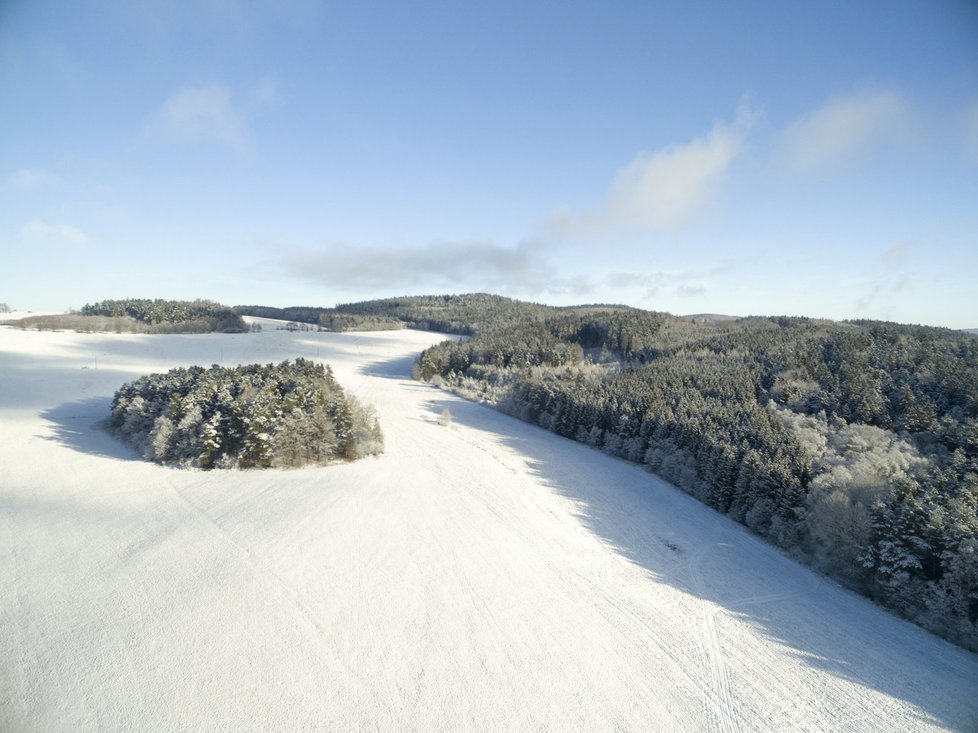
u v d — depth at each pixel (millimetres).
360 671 22578
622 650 25719
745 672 24891
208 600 26219
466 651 24500
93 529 34125
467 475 51906
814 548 40156
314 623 25359
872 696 23922
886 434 51938
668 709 21922
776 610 31578
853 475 43219
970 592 30297
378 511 39625
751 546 42031
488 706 21266
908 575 33125
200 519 36281
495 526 39500
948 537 32406
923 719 22562
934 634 30625
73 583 27391
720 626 28938
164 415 51938
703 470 54312
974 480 38031
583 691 22562
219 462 49281
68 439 56188
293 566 30188
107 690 20391
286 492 42500
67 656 22016
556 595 30344
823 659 26656
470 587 30078
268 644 23594
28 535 32969
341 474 48250
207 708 19922
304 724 19672
